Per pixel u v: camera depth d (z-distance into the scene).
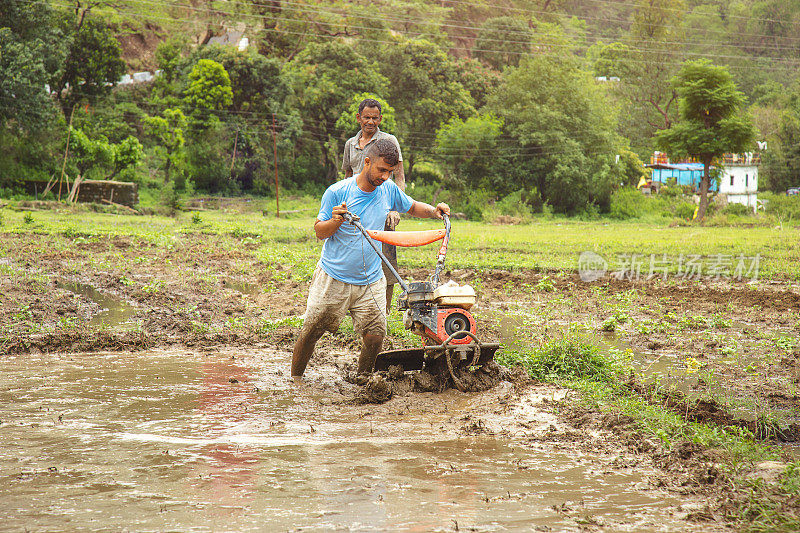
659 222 56.81
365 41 65.00
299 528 3.10
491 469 3.96
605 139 61.16
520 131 60.31
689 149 48.44
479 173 60.97
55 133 46.31
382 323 5.96
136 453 4.15
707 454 4.21
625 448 4.38
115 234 22.91
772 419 5.06
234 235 26.02
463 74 66.00
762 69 93.69
